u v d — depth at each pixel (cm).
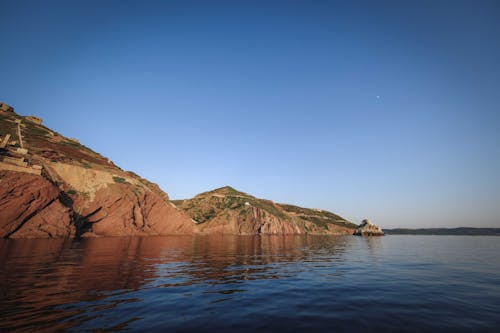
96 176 6244
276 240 6550
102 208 5806
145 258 2141
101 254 2292
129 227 6078
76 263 1728
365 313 830
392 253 3206
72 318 725
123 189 6469
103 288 1079
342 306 905
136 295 994
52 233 4262
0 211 3750
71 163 6103
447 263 2197
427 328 707
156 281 1263
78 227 5100
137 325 690
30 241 3372
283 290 1140
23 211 4006
